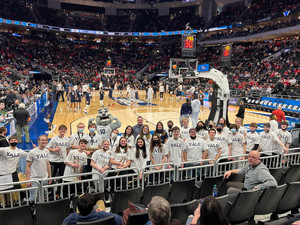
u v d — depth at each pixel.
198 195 4.64
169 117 14.84
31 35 44.00
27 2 42.44
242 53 36.84
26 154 5.14
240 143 6.31
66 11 48.12
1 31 41.53
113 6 48.28
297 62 24.88
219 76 9.59
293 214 4.13
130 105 19.92
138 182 4.79
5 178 4.66
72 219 2.91
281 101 17.39
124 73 42.06
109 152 5.34
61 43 47.25
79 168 5.23
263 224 3.84
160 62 46.12
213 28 41.16
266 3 36.47
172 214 3.31
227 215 3.64
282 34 31.44
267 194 3.81
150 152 5.67
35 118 14.07
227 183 4.63
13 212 3.43
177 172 4.93
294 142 7.07
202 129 6.86
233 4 42.91
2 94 16.08
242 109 10.41
